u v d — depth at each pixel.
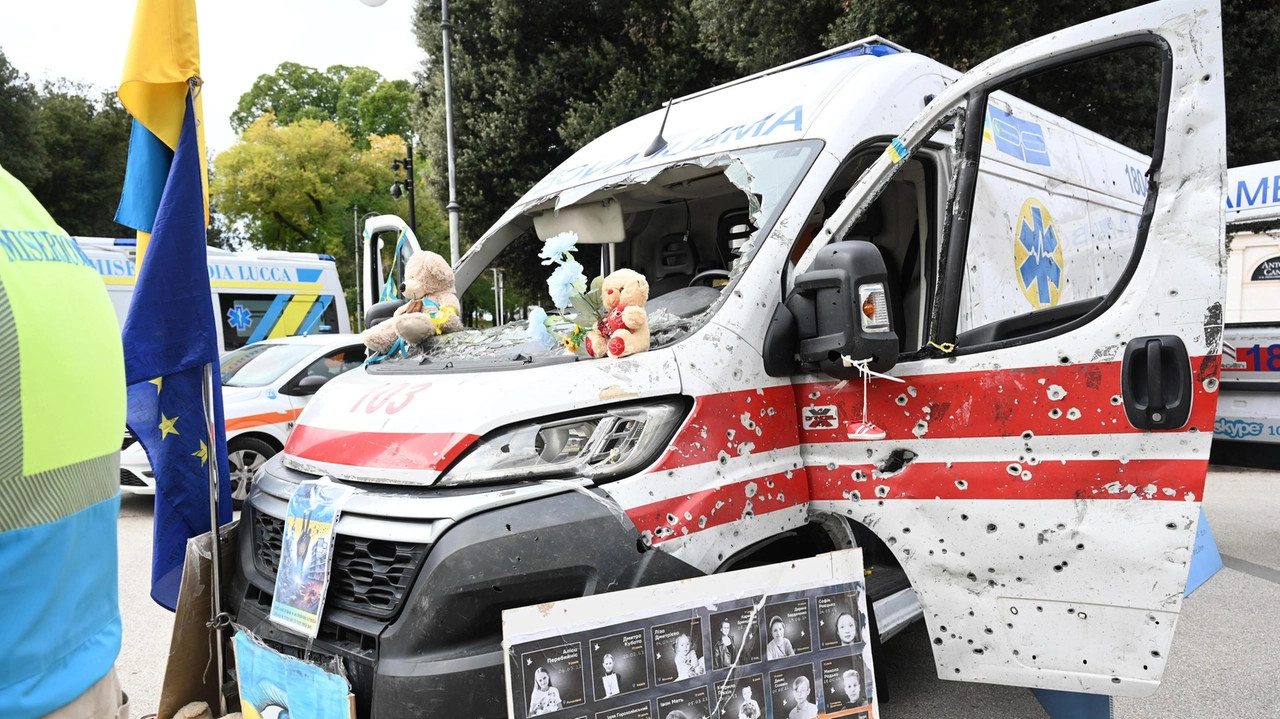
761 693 2.20
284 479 2.58
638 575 2.11
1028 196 3.88
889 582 3.01
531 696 1.91
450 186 14.76
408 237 4.57
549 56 14.59
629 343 2.36
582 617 1.98
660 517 2.20
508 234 4.01
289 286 11.50
